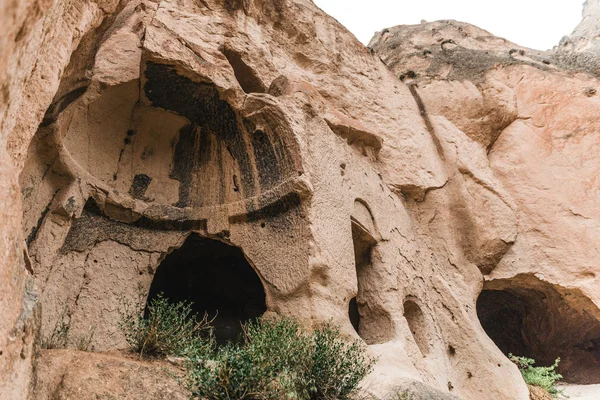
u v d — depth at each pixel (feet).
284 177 21.85
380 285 24.86
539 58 45.88
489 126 38.52
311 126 23.72
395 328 23.40
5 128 7.95
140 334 15.47
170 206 22.99
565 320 34.42
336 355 14.85
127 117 22.67
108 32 22.56
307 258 19.84
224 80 22.25
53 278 18.65
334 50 34.53
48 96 12.02
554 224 34.47
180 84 21.98
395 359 20.92
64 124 19.80
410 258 28.50
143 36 20.68
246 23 28.09
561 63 45.01
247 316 31.32
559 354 36.11
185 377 13.15
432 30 54.54
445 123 37.68
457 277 31.24
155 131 23.57
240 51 26.00
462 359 27.07
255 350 13.01
